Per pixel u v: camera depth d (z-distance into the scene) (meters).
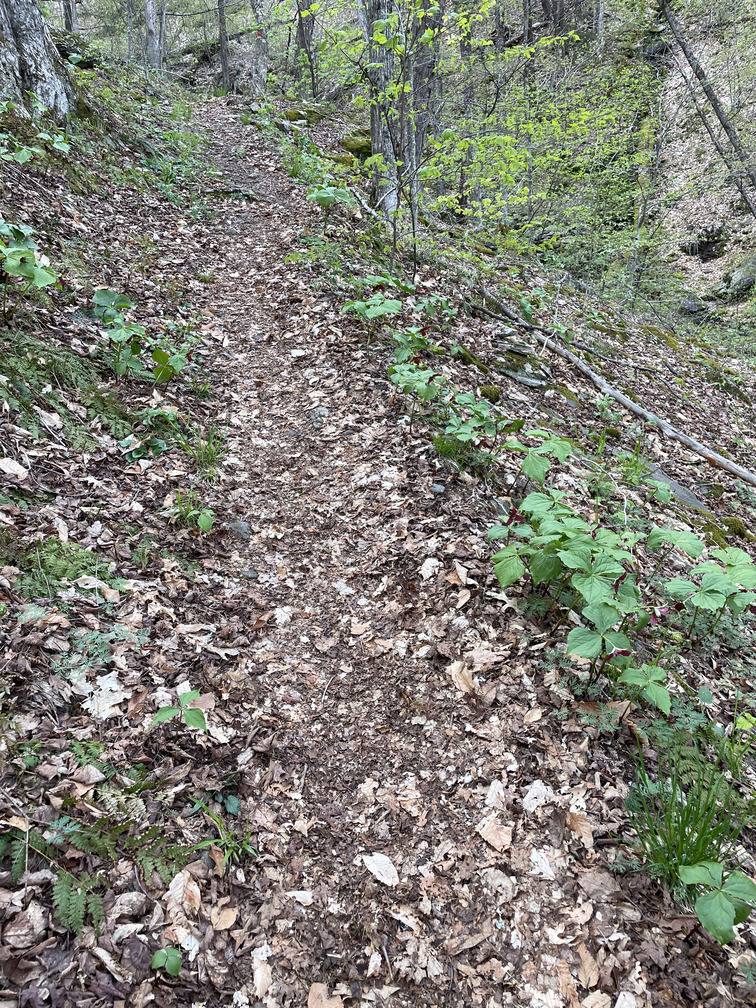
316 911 2.29
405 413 5.13
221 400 5.44
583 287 12.26
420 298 7.32
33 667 2.55
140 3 21.75
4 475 3.34
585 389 7.30
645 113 15.67
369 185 10.29
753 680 3.38
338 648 3.45
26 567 2.96
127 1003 1.82
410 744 2.92
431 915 2.29
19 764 2.20
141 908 2.05
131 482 4.01
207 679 3.01
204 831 2.39
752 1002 1.98
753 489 6.53
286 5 10.85
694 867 2.06
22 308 4.52
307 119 15.32
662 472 6.20
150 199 8.31
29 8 7.34
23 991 1.71
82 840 2.10
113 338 4.45
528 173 11.53
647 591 3.88
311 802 2.67
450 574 3.67
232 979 2.02
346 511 4.37
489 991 2.07
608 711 2.85
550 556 2.96
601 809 2.52
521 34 16.92
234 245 8.43
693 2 14.45
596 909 2.22
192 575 3.63
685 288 15.62
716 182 13.65
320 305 6.71
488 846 2.46
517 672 3.10
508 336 7.45
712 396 9.13
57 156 7.06
